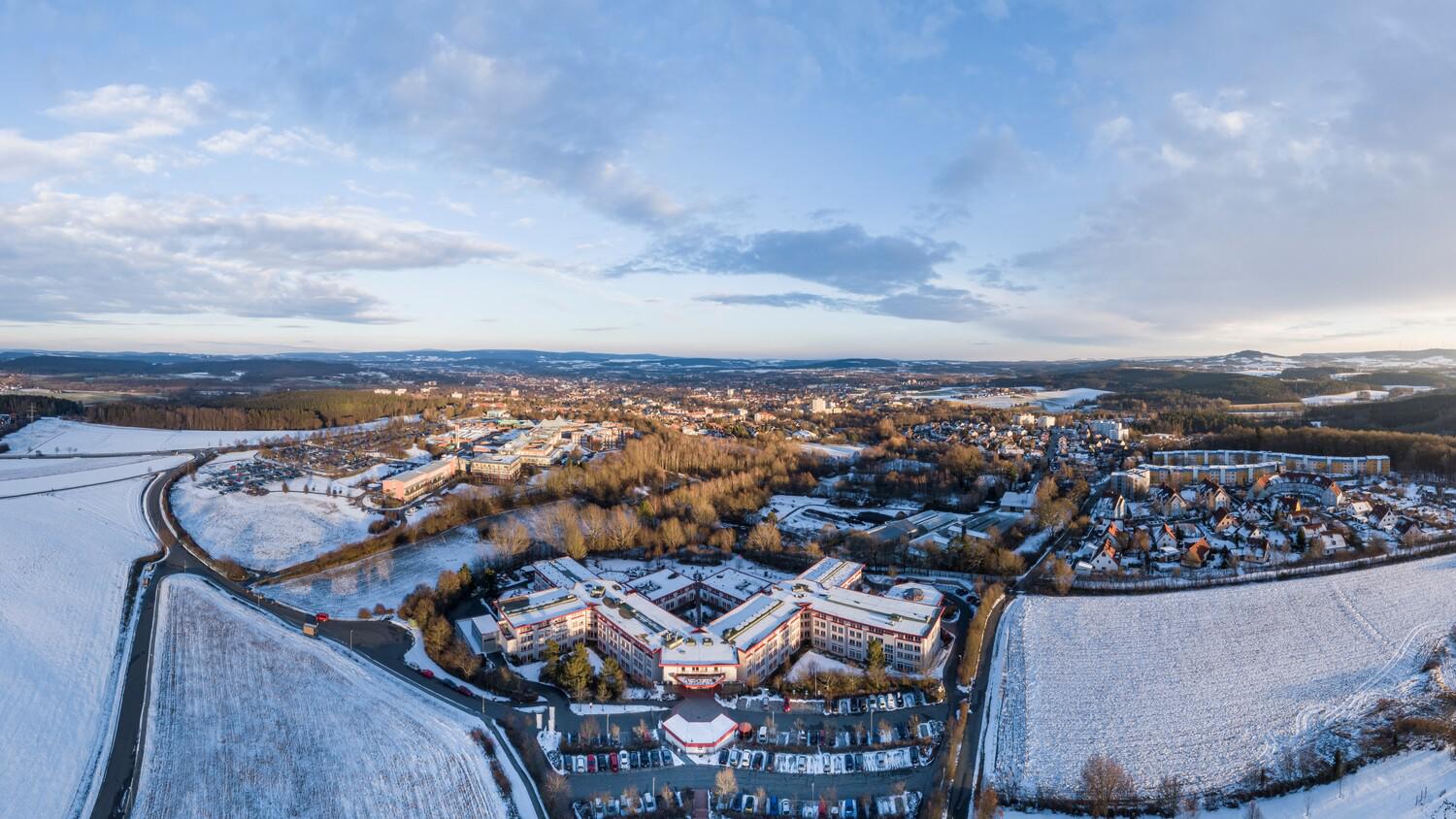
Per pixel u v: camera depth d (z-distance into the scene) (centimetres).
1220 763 14225
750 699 16588
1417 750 14238
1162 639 19212
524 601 19775
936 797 13325
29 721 15612
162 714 15912
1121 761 14350
